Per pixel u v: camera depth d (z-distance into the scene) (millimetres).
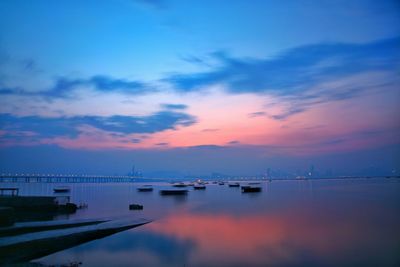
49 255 30312
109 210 67062
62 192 160375
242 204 85625
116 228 42000
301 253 31219
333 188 177500
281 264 27891
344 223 48344
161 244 35156
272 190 171625
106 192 163250
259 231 42938
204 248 33562
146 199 107875
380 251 31500
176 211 67625
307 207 73438
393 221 49594
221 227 46438
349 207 71125
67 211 61188
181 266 27484
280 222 50656
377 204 77250
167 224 48844
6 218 35281
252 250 32594
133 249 32906
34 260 28656
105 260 28969
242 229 44656
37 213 58250
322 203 83375
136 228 44781
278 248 33312
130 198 113625
